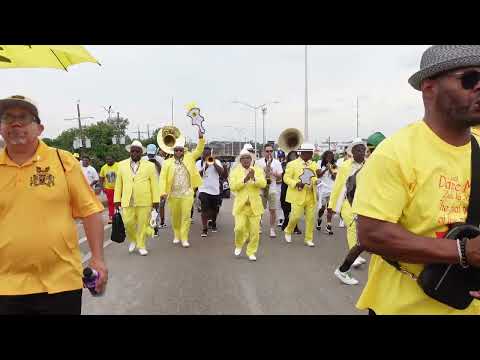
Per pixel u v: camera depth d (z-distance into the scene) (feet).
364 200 6.29
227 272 22.49
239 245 26.12
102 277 9.71
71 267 9.36
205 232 33.76
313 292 18.89
